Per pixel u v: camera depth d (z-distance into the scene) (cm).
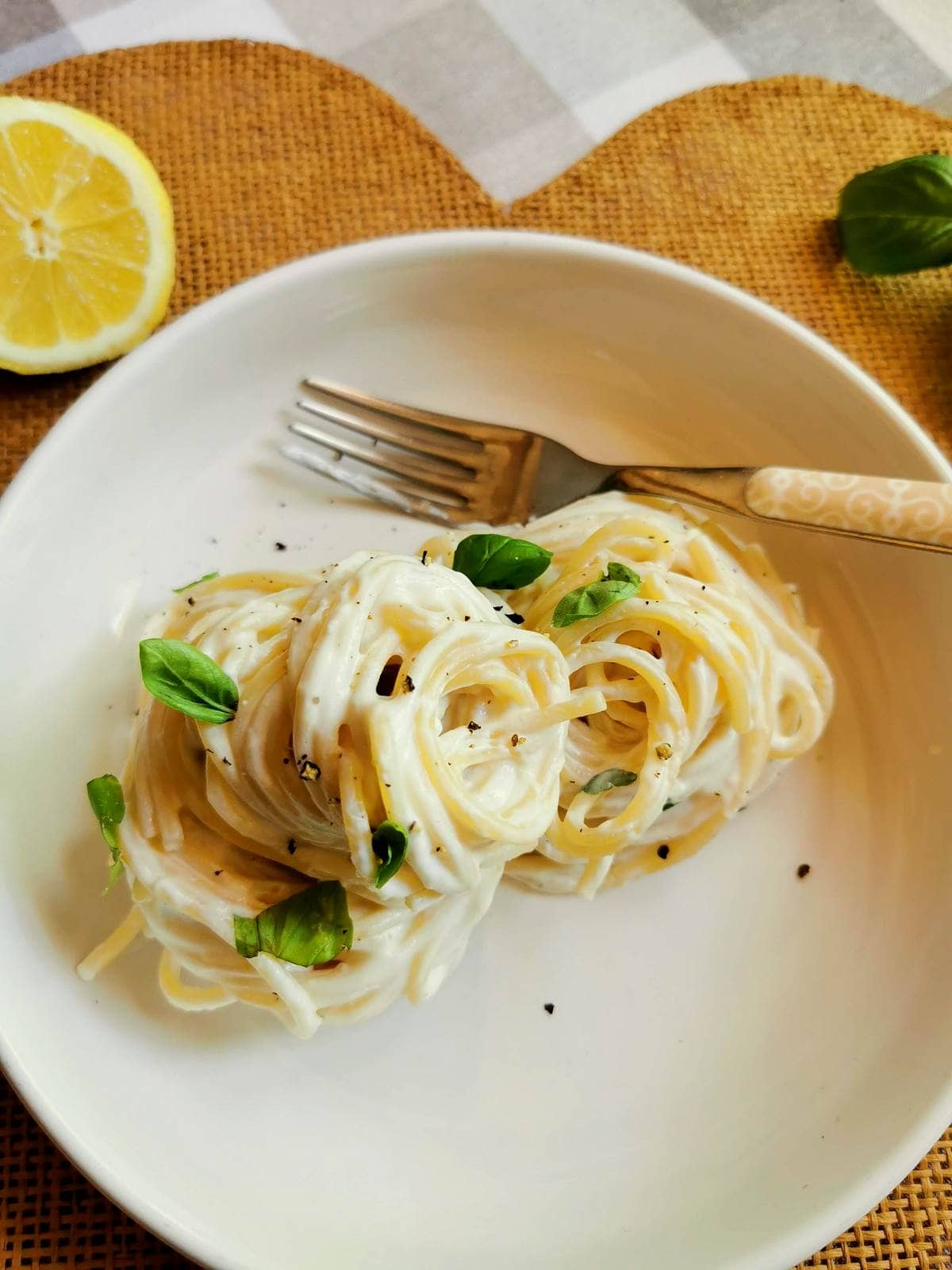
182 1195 18
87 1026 20
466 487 24
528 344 25
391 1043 20
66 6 29
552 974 21
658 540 22
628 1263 19
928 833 22
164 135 27
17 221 24
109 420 22
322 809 18
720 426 25
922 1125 19
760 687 22
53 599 22
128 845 19
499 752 19
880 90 30
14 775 21
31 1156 20
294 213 27
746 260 28
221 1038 20
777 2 31
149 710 20
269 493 24
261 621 19
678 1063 21
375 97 28
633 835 20
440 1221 19
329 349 24
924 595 23
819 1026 21
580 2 31
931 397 27
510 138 29
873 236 26
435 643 18
